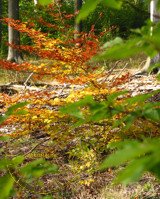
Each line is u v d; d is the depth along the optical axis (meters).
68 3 23.30
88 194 5.20
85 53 4.12
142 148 0.62
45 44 4.29
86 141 5.00
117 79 4.48
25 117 4.38
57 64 4.41
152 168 0.77
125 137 4.11
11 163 1.10
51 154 5.41
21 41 20.89
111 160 0.64
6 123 4.37
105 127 4.62
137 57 12.55
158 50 0.76
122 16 21.45
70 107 1.08
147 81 7.64
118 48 0.74
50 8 4.43
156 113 1.07
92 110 1.11
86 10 1.00
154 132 3.68
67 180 5.34
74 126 1.15
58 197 5.03
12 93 10.48
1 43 20.92
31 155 5.16
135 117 1.10
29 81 10.92
